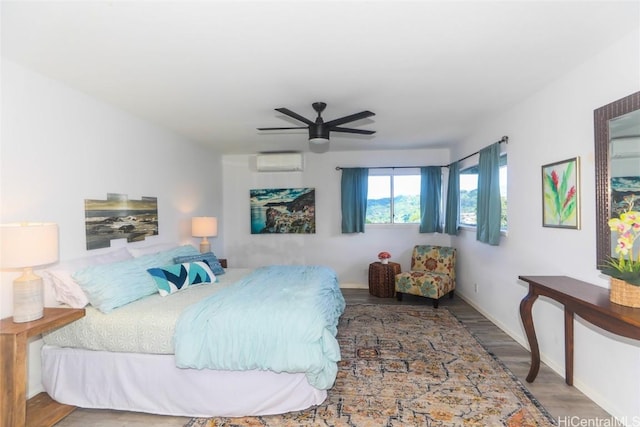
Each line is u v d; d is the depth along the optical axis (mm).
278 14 1664
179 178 4320
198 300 2578
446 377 2545
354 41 1943
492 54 2127
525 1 1576
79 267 2518
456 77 2492
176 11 1630
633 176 1870
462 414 2092
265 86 2633
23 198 2260
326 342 2102
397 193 5645
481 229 3852
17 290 1936
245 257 5840
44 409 2156
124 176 3264
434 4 1592
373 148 5359
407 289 4605
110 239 3061
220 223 5672
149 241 3656
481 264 4137
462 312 4180
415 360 2838
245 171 5797
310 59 2172
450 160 5391
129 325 2182
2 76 2127
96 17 1677
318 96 2865
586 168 2271
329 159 5648
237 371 2123
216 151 5453
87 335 2201
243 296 2541
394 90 2748
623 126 1929
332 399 2279
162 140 3930
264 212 5773
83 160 2764
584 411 2102
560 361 2576
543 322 2785
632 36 1885
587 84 2240
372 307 4418
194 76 2434
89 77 2439
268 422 2074
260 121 3656
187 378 2148
